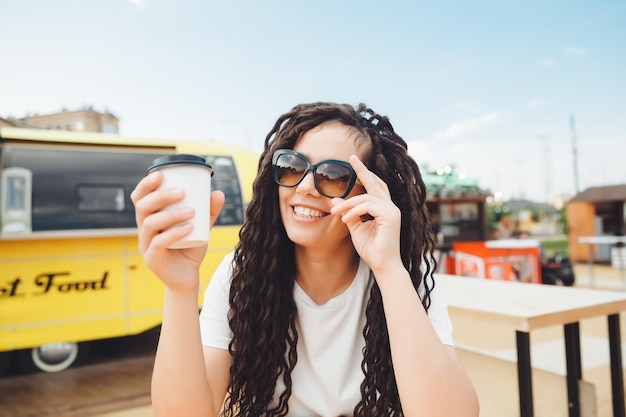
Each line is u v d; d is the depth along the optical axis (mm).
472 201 12812
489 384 2762
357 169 1175
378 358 1265
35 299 4852
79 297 5051
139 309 5324
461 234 12602
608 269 16234
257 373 1287
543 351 5168
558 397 2758
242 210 6082
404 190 1369
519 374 2180
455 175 12703
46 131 5184
